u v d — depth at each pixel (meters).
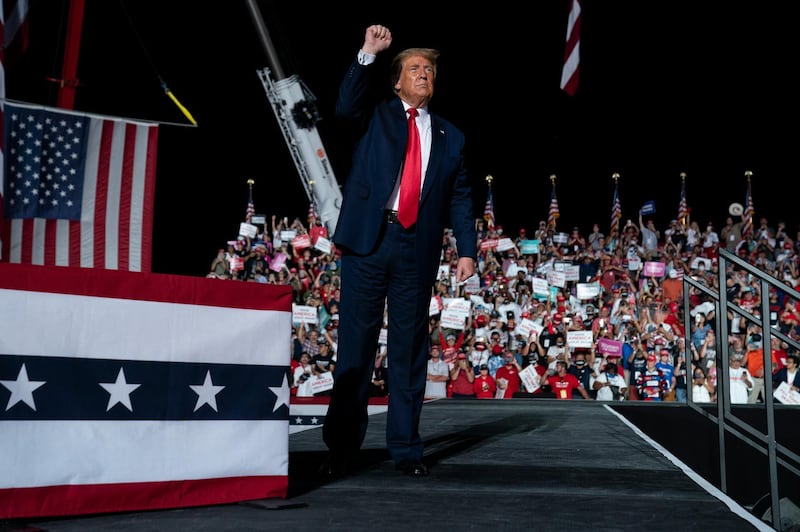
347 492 3.03
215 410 2.74
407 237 3.60
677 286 15.52
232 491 2.74
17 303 2.44
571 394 12.74
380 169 3.59
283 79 17.41
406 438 3.61
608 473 3.57
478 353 13.74
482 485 3.22
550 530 2.40
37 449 2.41
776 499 4.18
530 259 17.69
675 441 8.11
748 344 13.04
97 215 8.63
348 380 3.59
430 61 3.71
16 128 8.35
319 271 17.28
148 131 8.91
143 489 2.57
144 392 2.61
